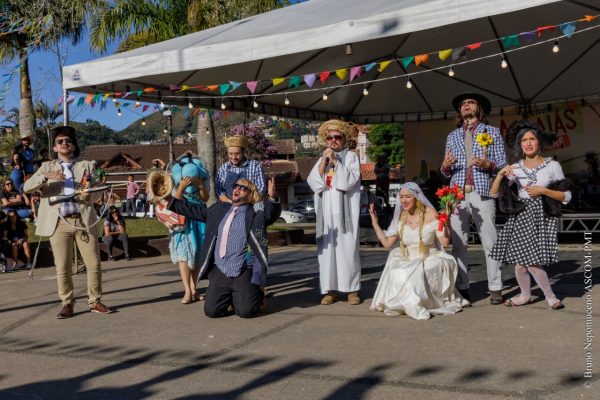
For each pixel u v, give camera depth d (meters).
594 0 7.95
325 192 6.37
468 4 6.06
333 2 9.01
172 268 10.16
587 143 14.91
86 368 4.46
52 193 6.32
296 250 12.64
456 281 6.10
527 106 15.27
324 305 6.36
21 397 3.90
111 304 6.95
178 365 4.42
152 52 7.84
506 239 5.72
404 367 4.07
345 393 3.65
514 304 5.80
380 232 6.10
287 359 4.41
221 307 5.95
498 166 6.00
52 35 12.01
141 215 27.39
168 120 15.69
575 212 12.95
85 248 6.39
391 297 5.71
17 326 6.05
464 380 3.75
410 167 16.89
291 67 10.70
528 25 10.14
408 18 6.34
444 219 5.70
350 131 6.38
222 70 9.72
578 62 12.48
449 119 16.42
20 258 11.17
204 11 17.92
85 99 8.40
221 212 6.14
